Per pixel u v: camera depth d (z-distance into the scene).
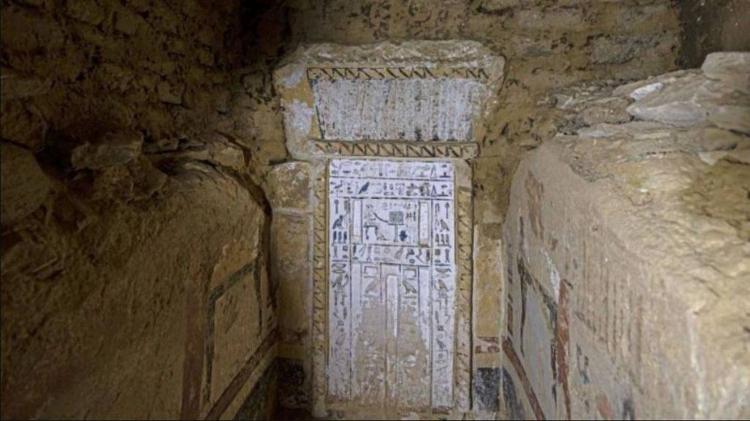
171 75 1.69
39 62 1.11
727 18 1.60
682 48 1.90
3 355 0.82
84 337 0.99
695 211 0.99
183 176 1.57
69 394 0.95
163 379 1.26
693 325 0.77
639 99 1.60
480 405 2.15
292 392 2.22
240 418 1.79
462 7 1.99
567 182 1.36
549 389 1.50
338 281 2.17
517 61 1.97
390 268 2.14
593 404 1.16
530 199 1.72
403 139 2.08
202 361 1.49
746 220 0.95
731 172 1.10
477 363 2.14
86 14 1.26
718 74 1.38
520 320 1.86
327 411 2.21
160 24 1.61
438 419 2.16
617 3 1.94
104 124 1.33
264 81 2.07
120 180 1.17
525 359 1.79
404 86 2.01
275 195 2.15
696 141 1.26
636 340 0.95
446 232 2.09
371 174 2.11
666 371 0.84
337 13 2.04
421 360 2.15
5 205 0.90
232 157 1.93
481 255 2.10
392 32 2.02
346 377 2.20
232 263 1.73
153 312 1.22
